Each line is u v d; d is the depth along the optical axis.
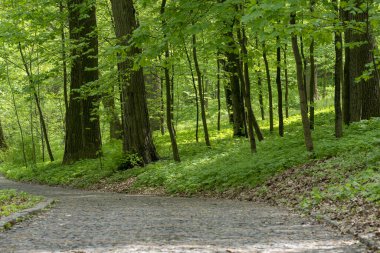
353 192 9.11
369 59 18.22
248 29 19.30
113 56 14.33
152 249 5.82
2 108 42.88
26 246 6.16
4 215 9.06
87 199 14.68
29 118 42.50
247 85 18.19
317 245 5.99
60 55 25.75
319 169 12.70
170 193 16.41
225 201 12.96
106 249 5.86
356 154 12.84
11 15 22.67
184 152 23.94
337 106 16.33
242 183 14.66
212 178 15.92
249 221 8.30
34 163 32.12
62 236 6.97
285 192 12.05
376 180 9.28
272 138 21.80
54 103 43.12
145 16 26.08
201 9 13.22
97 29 23.31
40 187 21.95
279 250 5.68
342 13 17.09
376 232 6.29
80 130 27.50
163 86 35.19
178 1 13.17
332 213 8.37
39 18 23.34
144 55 13.35
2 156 42.28
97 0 26.27
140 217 9.26
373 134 14.71
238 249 5.75
